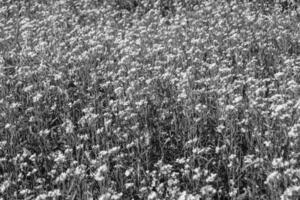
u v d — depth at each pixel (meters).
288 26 12.10
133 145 8.05
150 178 7.40
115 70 10.75
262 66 10.25
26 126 9.00
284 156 7.32
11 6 14.53
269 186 6.48
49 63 11.22
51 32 13.12
